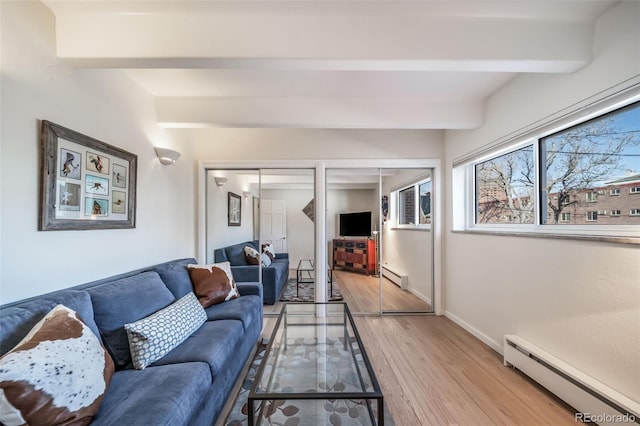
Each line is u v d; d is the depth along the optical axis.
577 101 1.71
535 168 2.11
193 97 2.57
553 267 1.84
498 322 2.40
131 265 2.14
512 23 1.62
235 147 3.48
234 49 1.60
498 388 1.87
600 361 1.53
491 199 2.75
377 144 3.49
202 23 1.59
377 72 2.15
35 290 1.36
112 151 1.92
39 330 1.05
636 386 1.36
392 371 2.08
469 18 1.61
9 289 1.25
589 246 1.59
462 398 1.76
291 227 3.81
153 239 2.47
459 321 3.06
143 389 1.20
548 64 1.65
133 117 2.22
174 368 1.37
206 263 3.47
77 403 0.97
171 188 2.83
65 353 1.01
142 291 1.74
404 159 3.47
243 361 2.07
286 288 3.83
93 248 1.75
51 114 1.49
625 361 1.40
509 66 1.67
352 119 2.63
